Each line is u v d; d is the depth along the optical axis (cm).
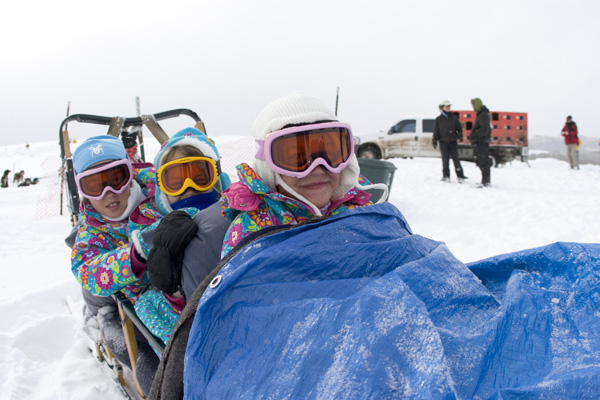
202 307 131
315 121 160
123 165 245
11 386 265
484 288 144
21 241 667
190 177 226
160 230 176
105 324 255
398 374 100
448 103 1009
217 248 176
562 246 154
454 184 977
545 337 117
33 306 383
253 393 111
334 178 171
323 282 131
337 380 101
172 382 139
